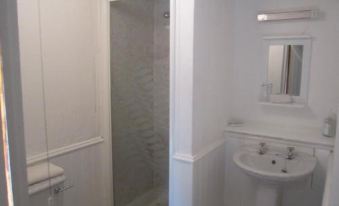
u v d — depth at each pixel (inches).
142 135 113.8
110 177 96.7
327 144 77.5
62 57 73.0
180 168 77.4
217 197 93.8
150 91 115.3
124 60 100.3
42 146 62.8
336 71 83.2
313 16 82.2
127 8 98.3
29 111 59.2
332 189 37.4
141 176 116.0
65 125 75.5
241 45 96.7
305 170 72.1
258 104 96.7
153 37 112.7
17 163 21.4
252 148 88.4
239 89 99.5
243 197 94.7
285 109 92.7
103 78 89.7
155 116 118.1
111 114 96.5
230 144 94.3
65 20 73.2
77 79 79.2
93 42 84.7
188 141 75.4
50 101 69.4
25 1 58.1
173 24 72.2
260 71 94.3
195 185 77.7
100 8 86.2
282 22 88.8
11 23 20.0
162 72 113.0
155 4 110.5
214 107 86.7
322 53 84.5
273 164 82.9
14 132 21.0
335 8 81.0
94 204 90.6
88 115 84.9
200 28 73.4
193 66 71.6
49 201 66.6
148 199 116.6
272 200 80.1
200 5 72.4
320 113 87.4
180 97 74.7
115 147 100.4
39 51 62.2
